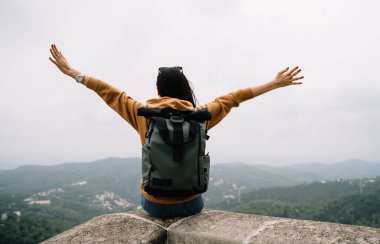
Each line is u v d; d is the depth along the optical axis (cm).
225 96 220
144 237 193
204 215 219
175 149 181
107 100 215
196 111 195
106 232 202
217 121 217
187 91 220
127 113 209
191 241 192
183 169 183
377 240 157
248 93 221
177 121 185
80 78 219
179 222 211
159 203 209
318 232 172
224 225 196
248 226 191
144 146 189
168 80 217
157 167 183
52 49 225
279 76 220
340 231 171
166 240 204
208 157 195
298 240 165
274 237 171
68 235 203
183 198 208
